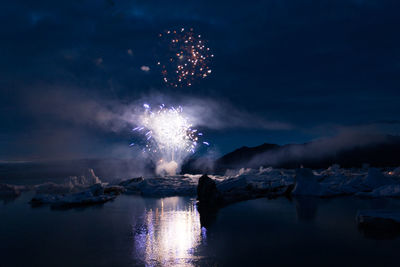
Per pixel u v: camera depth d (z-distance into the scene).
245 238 7.72
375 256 6.23
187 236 8.02
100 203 14.02
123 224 9.52
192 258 6.30
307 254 6.43
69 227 9.17
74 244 7.41
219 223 9.47
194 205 13.20
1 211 12.02
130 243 7.45
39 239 7.88
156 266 5.89
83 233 8.45
